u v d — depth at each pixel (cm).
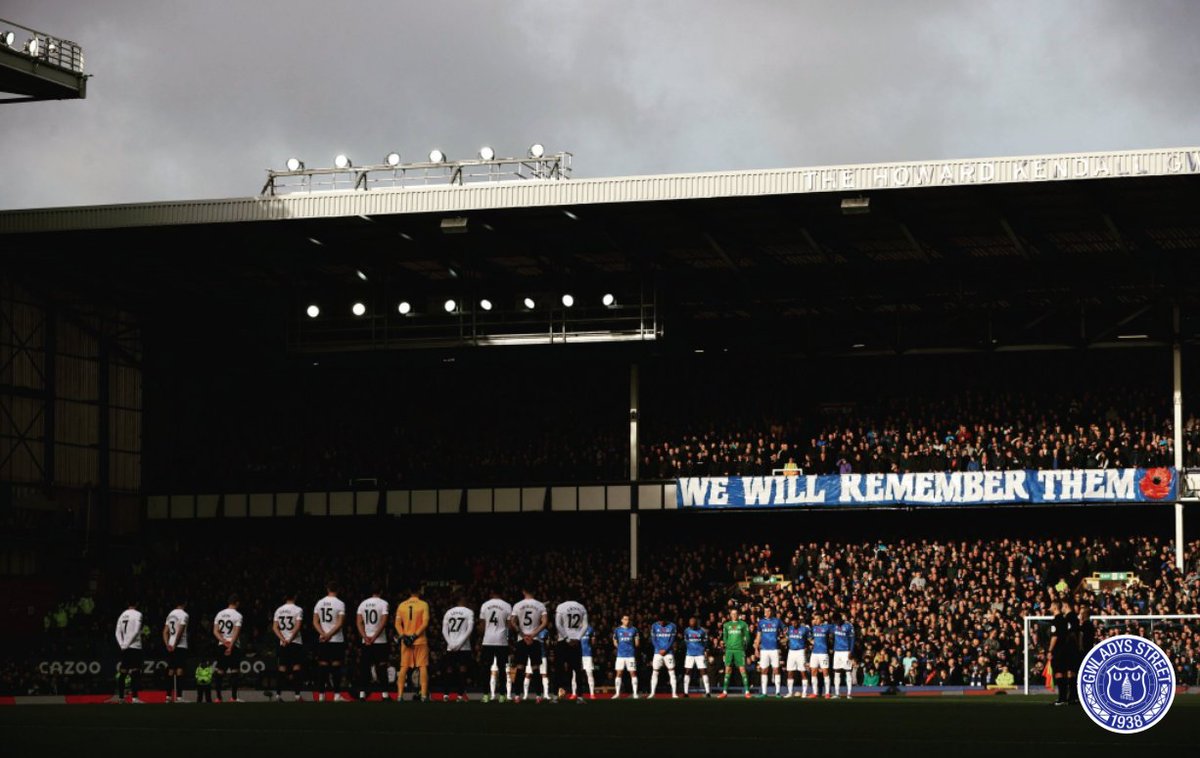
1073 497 5491
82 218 5219
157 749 1756
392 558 6266
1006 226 4994
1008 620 4988
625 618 4038
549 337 5631
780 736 1964
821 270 5609
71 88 5303
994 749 1744
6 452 5828
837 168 4709
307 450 6481
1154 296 5469
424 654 3247
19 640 5259
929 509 6031
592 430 6341
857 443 6084
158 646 5228
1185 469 5403
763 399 6300
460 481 6209
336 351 5838
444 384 6538
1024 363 6206
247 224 5216
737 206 4953
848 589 5484
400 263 5881
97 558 6178
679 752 1698
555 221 5191
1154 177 4478
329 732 2048
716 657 5012
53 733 2039
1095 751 1719
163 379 6556
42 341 6038
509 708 2814
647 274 5628
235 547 6569
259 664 5006
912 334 6075
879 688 4694
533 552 6347
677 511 5978
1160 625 4728
